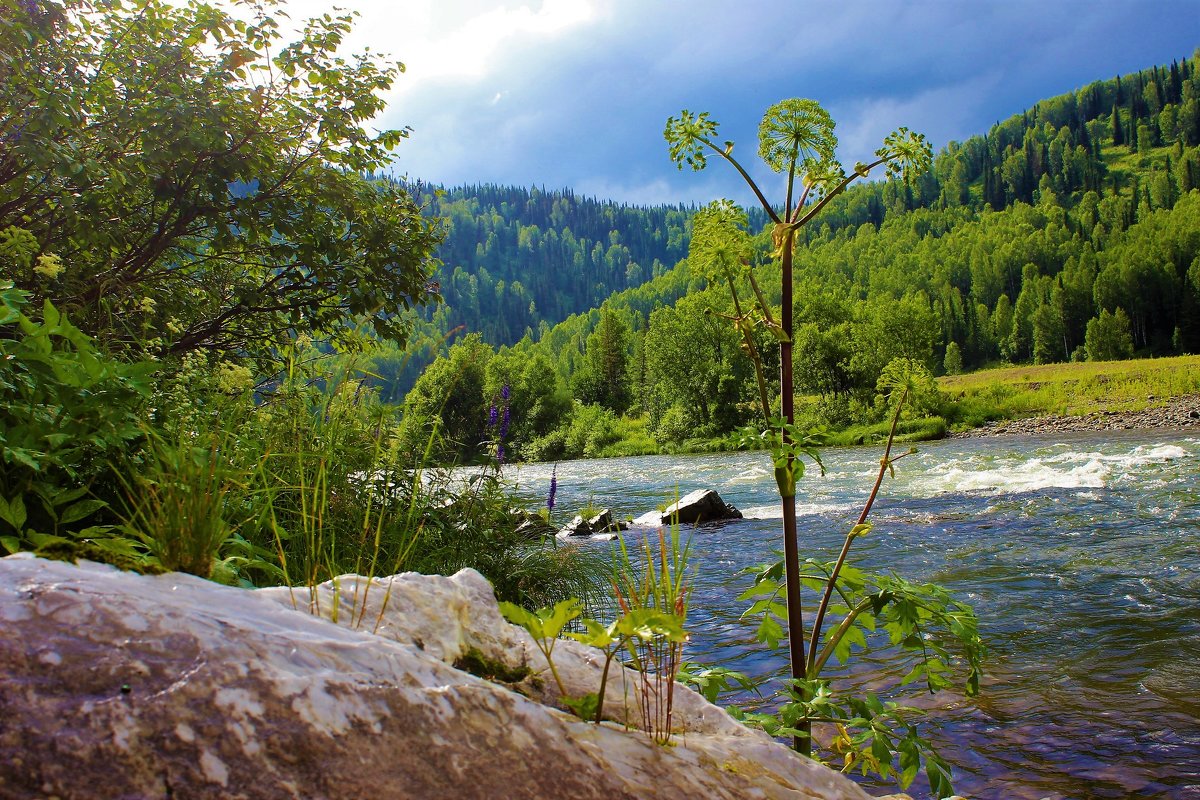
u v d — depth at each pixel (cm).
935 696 535
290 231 759
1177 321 12488
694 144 279
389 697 100
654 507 1747
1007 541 1092
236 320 798
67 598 91
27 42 537
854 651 638
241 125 700
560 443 5906
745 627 736
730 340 5625
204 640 93
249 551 215
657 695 145
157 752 79
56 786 73
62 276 572
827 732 459
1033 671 576
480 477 569
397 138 816
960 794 398
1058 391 5322
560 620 128
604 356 10369
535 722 112
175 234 698
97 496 244
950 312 14100
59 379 210
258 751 85
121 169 629
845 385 5734
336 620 132
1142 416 4034
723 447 4709
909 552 1070
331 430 386
